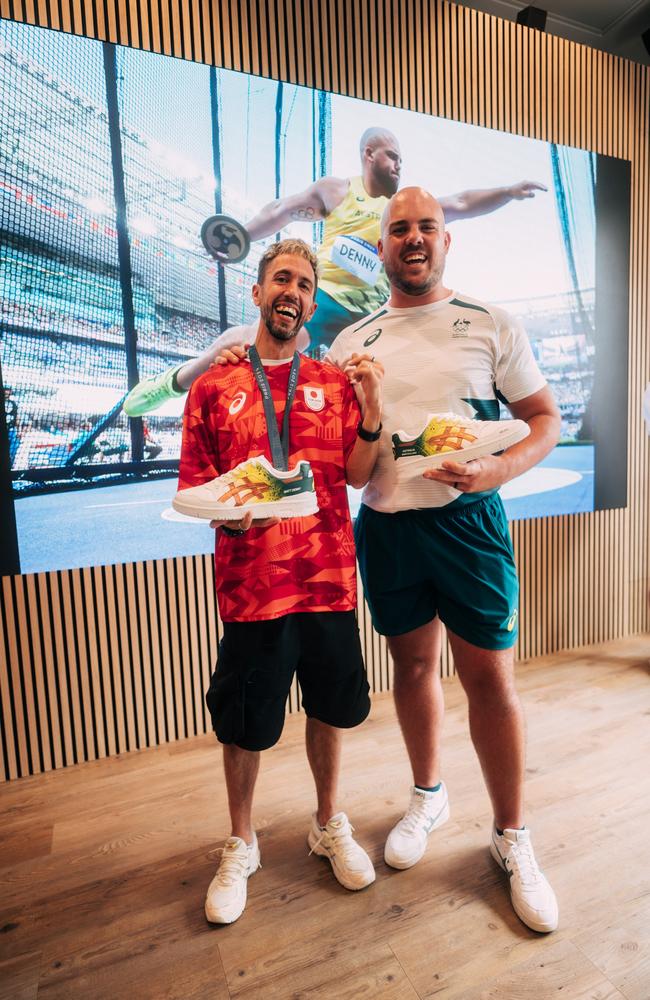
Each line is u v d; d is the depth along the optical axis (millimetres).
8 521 1984
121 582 2150
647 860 1438
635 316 3098
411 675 1476
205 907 1298
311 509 1187
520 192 2740
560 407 2934
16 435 1970
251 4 2184
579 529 3053
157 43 2066
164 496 2195
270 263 1254
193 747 2207
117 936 1255
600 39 3408
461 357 1328
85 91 1982
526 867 1311
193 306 2193
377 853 1487
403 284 1331
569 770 1858
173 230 2139
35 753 2074
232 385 1291
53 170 1957
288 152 2281
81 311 2027
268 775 1904
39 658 2064
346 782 1829
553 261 2838
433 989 1101
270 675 1242
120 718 2188
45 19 1922
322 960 1174
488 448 1188
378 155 2426
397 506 1339
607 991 1090
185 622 2254
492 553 1335
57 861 1523
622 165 2992
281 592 1233
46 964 1186
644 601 3320
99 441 2086
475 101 2613
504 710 1334
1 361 1933
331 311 2381
